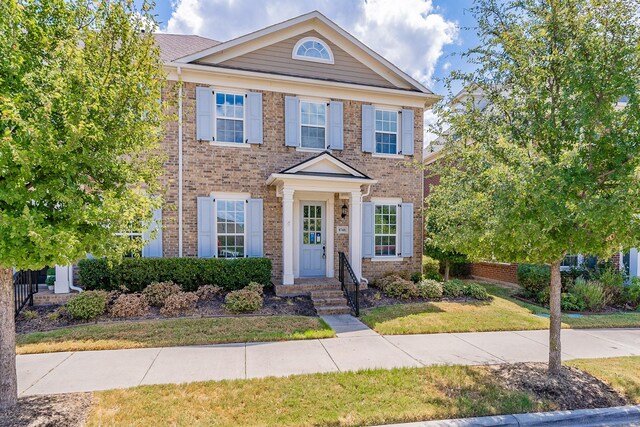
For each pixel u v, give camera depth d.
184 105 9.49
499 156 4.73
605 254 4.35
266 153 10.13
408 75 11.21
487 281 13.66
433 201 6.01
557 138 4.42
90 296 7.12
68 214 3.16
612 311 9.10
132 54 3.98
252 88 10.05
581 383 4.50
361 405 3.84
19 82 2.94
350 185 9.73
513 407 3.88
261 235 9.96
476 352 5.69
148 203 3.84
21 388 4.16
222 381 4.36
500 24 5.13
